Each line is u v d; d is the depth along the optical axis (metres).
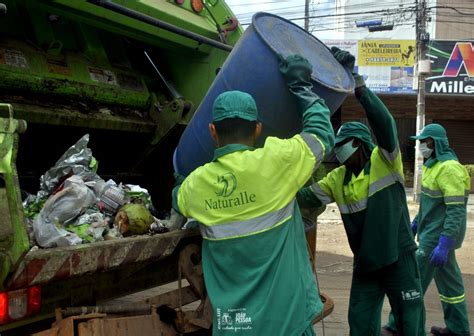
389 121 3.19
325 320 4.93
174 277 3.42
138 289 3.17
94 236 2.61
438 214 4.43
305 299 2.19
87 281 2.78
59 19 3.73
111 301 3.17
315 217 3.76
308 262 2.32
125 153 4.34
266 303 2.13
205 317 3.01
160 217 3.46
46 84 3.48
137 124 4.10
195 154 3.11
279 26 3.00
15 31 3.48
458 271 4.46
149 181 4.42
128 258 2.58
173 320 2.90
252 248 2.17
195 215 2.28
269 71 2.75
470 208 13.99
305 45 3.01
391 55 19.77
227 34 4.40
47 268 2.19
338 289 6.16
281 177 2.20
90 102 3.83
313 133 2.33
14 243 2.05
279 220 2.20
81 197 2.66
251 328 2.13
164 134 4.23
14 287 2.09
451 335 4.51
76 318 2.40
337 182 3.52
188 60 4.40
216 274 2.26
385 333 4.50
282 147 2.21
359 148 3.45
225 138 2.29
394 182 3.37
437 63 19.22
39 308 2.30
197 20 4.27
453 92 19.27
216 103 2.31
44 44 3.58
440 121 21.25
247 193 2.18
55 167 2.95
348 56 3.11
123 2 3.62
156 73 4.45
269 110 2.79
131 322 2.63
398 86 19.81
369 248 3.34
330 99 2.82
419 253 4.50
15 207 2.05
